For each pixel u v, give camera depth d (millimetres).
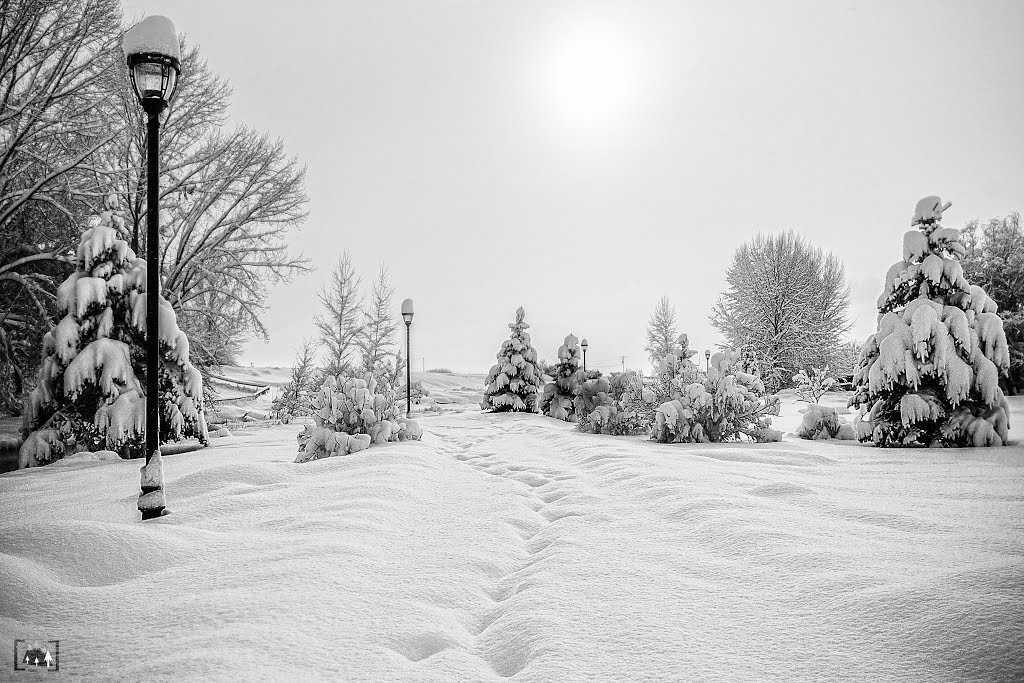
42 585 3688
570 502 6453
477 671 2787
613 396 18688
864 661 2666
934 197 13008
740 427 12984
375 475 7512
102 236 12547
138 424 11867
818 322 40719
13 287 19000
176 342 12727
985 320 12031
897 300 13180
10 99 17969
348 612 3365
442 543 4941
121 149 20000
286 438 15117
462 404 35938
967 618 2887
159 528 4902
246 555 4383
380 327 37125
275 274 24062
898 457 9727
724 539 4617
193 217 22172
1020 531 4676
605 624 3186
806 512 5473
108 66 18828
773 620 3152
